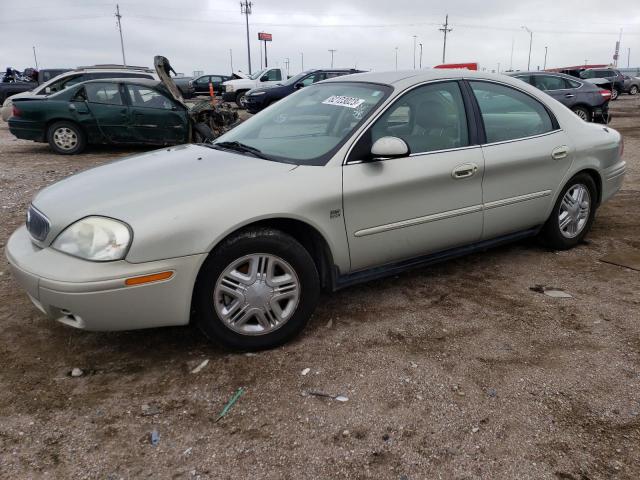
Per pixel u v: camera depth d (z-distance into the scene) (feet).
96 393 8.73
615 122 55.47
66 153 35.09
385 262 11.32
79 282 8.33
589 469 7.09
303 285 9.98
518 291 12.64
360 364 9.53
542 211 13.98
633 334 10.59
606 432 7.79
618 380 9.04
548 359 9.71
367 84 12.23
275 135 11.94
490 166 12.36
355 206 10.39
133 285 8.52
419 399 8.54
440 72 12.49
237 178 9.68
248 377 9.16
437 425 7.94
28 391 8.76
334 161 10.33
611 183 15.74
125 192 9.36
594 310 11.63
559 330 10.77
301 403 8.46
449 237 12.09
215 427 7.93
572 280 13.28
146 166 10.82
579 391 8.74
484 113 12.71
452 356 9.81
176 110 35.65
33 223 9.80
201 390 8.81
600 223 18.16
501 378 9.11
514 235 13.85
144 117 35.04
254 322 9.92
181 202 8.97
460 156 11.87
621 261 14.49
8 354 9.88
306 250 10.03
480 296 12.37
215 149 11.87
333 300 12.17
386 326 10.93
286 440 7.64
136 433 7.79
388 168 10.80
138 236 8.48
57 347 10.16
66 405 8.42
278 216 9.43
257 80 81.76
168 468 7.13
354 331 10.73
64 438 7.68
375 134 10.85
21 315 11.38
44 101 34.01
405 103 11.48
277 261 9.69
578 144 14.37
